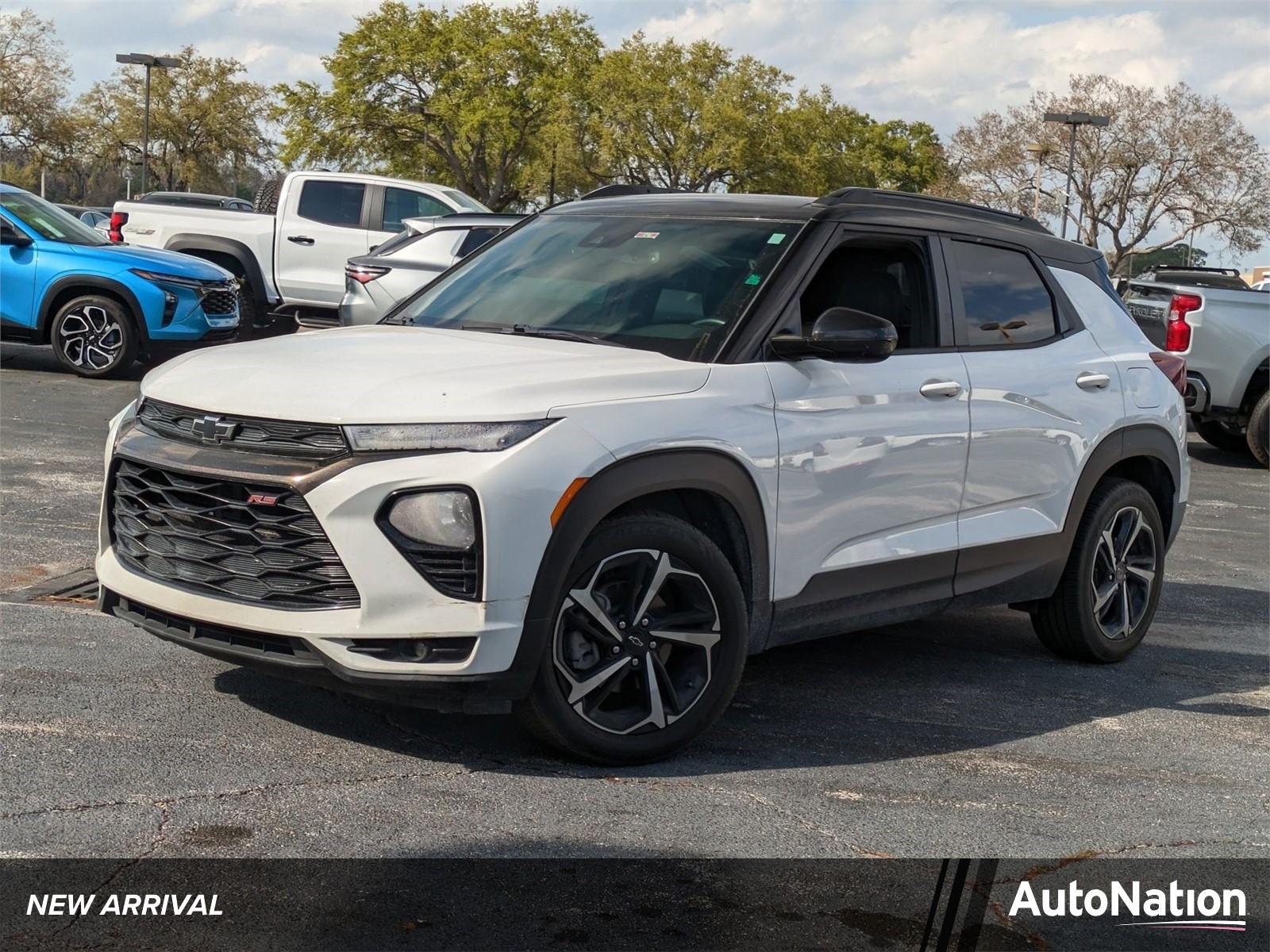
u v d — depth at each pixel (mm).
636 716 4098
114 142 72062
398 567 3709
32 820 3432
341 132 61094
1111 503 5715
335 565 3748
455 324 4836
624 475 3926
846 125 65000
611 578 4043
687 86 61531
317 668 3777
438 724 4352
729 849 3551
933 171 92438
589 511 3854
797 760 4305
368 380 3922
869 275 4934
